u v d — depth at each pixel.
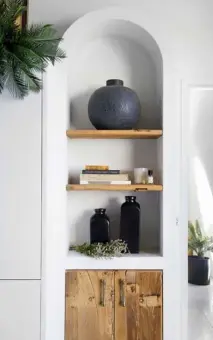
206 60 2.26
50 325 1.99
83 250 2.11
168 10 2.28
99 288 2.02
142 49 2.32
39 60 1.78
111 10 2.07
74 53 2.23
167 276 2.02
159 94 2.20
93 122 2.14
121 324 2.01
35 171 1.91
